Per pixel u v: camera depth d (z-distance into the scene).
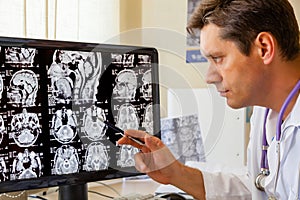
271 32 0.89
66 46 0.99
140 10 1.97
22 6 1.43
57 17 1.55
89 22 1.70
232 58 0.91
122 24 1.90
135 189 1.43
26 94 0.94
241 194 1.23
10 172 0.92
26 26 1.44
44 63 0.96
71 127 1.00
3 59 0.91
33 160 0.95
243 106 0.99
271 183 1.06
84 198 1.09
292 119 0.99
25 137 0.94
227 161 1.58
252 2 0.89
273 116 1.12
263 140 1.15
